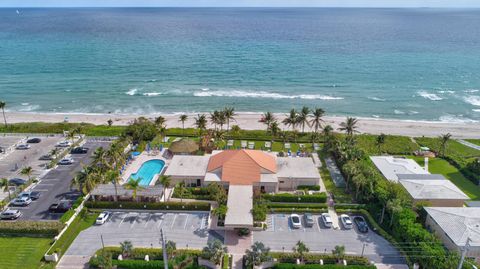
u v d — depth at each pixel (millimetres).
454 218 61438
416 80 179625
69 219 66000
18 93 154125
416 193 70188
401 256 59156
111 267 54594
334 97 152625
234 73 188500
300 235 64250
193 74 185750
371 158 87375
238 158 80125
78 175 72500
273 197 73188
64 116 128500
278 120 123938
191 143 94312
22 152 95812
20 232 63062
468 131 118625
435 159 95875
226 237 63344
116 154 82938
